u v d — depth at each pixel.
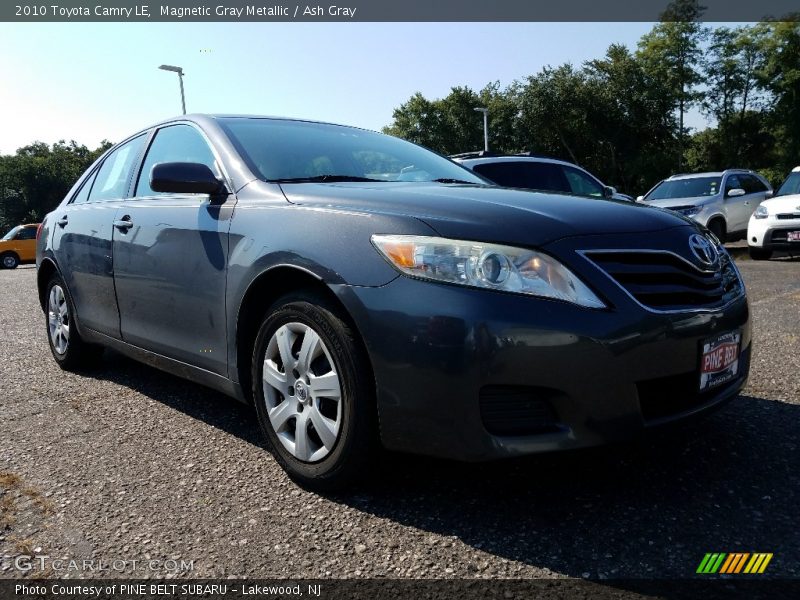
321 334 2.29
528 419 2.04
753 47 38.19
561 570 1.86
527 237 2.09
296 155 3.11
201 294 2.84
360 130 3.77
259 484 2.48
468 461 2.03
